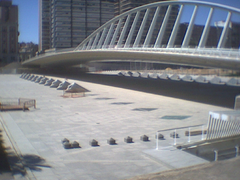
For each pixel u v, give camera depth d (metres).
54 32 155.38
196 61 39.25
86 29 156.00
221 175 7.06
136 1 146.25
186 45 44.22
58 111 28.06
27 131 19.41
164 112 27.38
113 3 162.12
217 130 15.01
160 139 16.81
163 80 60.25
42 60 97.56
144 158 13.37
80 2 155.00
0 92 46.16
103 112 27.44
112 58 63.62
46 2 166.75
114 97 39.53
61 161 13.05
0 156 13.73
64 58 84.62
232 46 75.25
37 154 14.16
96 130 19.70
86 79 70.38
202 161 12.60
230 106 30.89
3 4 155.75
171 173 7.37
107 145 15.77
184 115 25.64
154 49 45.78
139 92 45.28
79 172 11.62
